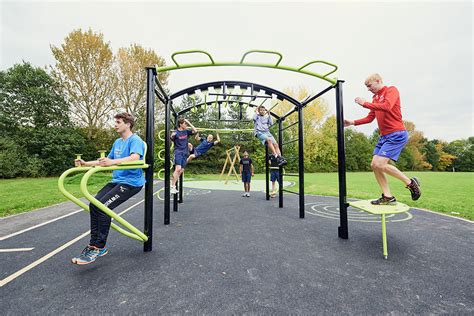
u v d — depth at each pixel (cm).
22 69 1956
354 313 141
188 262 219
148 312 143
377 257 230
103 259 228
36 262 222
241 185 1098
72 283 181
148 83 260
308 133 2622
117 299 158
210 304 151
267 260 223
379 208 248
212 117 2197
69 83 1802
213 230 329
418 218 395
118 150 236
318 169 2639
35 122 1914
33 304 153
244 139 2281
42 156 1823
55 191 771
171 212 459
